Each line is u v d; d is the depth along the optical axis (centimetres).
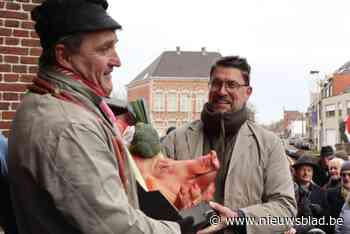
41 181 149
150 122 235
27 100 166
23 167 153
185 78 6731
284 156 283
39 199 153
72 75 168
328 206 560
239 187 270
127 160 175
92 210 147
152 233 158
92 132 155
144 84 6969
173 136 300
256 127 286
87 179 148
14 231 193
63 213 148
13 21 456
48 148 149
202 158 224
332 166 636
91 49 169
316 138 6762
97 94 172
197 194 218
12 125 165
